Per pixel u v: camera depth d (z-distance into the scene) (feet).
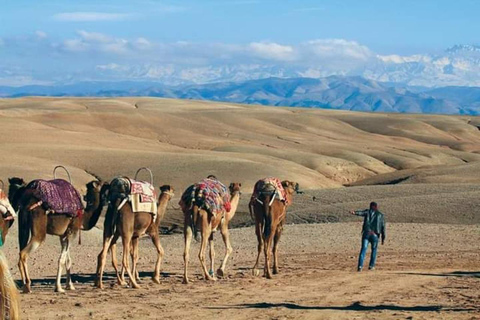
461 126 630.74
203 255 66.03
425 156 422.00
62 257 57.11
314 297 53.52
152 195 61.52
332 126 580.71
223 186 68.85
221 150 390.01
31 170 236.02
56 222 56.18
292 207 174.40
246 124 539.70
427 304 49.49
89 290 57.72
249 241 113.29
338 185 292.40
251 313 45.21
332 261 86.74
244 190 237.45
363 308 47.52
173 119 507.30
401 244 107.55
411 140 557.74
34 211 55.31
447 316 43.86
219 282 64.59
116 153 289.94
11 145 301.22
